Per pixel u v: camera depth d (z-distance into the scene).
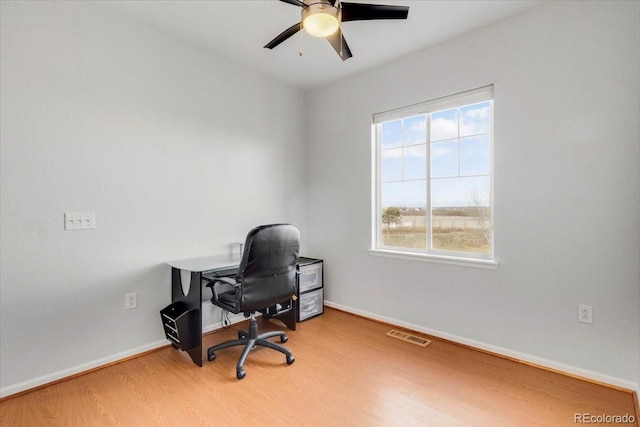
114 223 2.28
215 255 2.88
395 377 2.10
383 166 3.18
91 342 2.18
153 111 2.48
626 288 1.91
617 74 1.91
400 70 2.92
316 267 3.32
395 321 3.00
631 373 1.90
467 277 2.54
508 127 2.31
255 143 3.21
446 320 2.66
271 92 3.36
